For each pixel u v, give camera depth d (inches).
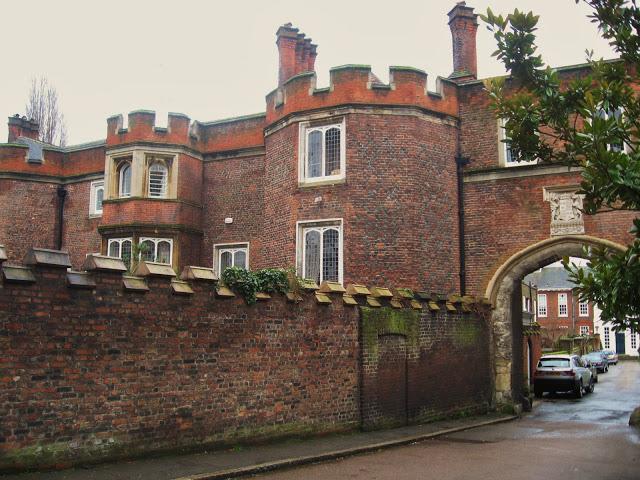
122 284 358.3
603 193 268.4
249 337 432.5
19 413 309.6
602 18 324.5
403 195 665.0
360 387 522.9
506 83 708.0
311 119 690.8
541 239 681.0
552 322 2763.3
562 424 647.1
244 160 815.1
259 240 786.2
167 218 789.2
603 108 318.0
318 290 499.5
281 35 847.1
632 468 402.0
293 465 388.2
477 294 703.1
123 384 355.6
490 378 700.7
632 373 1715.1
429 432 539.5
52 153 930.7
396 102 676.1
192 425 390.6
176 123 807.7
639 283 254.5
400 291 585.0
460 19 810.8
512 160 705.0
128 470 335.6
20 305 313.1
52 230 917.8
